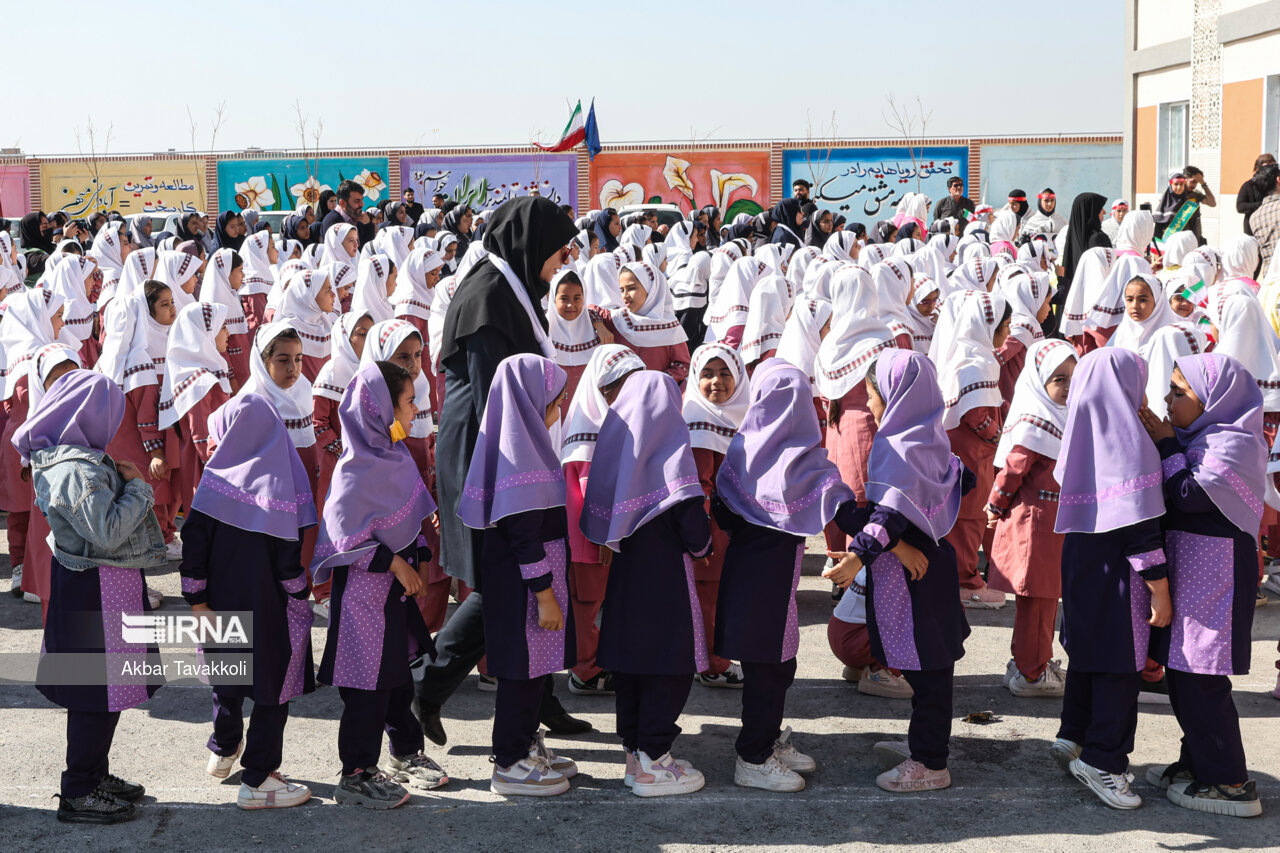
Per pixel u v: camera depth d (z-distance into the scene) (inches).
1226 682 165.8
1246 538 163.3
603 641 175.2
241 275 367.2
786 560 174.9
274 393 243.0
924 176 1157.1
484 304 186.2
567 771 180.5
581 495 199.0
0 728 201.2
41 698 215.5
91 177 1208.8
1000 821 165.5
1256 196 471.8
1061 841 159.0
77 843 159.8
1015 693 214.7
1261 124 601.9
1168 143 713.6
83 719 164.2
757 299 321.1
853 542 170.6
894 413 176.1
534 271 194.1
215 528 166.4
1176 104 703.1
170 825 165.5
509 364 171.9
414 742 180.5
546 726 198.1
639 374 176.6
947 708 174.9
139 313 269.4
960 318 249.9
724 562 179.8
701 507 170.9
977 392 243.4
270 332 237.8
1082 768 171.8
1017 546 204.7
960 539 258.5
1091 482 168.1
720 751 192.4
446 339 191.5
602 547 199.6
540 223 192.2
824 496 172.2
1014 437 202.8
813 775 182.2
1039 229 637.9
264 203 1199.6
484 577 174.2
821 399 299.0
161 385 267.3
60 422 167.9
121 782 173.0
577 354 272.8
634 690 179.2
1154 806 169.6
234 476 166.2
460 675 188.4
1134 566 162.9
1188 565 164.2
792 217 614.2
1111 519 163.5
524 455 168.2
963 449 249.4
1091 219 407.5
